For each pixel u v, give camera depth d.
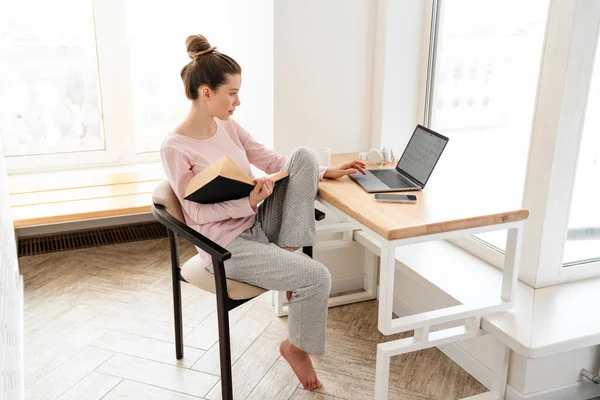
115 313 2.53
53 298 2.64
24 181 3.24
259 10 2.55
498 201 1.91
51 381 2.05
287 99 2.49
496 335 1.88
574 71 1.89
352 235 2.58
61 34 3.25
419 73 2.61
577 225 2.15
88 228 3.34
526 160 2.12
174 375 2.11
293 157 1.93
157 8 3.37
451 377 2.16
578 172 2.06
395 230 1.61
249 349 2.29
